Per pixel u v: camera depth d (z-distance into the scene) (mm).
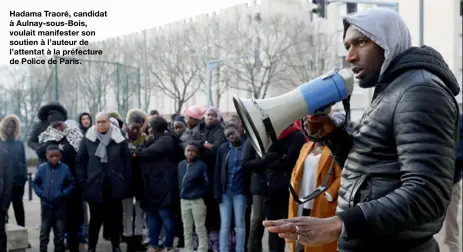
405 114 1901
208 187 6898
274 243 6355
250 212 7125
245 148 6395
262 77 34031
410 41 2160
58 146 7383
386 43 2062
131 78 19078
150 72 34094
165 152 7176
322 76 2184
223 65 35219
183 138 7840
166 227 7297
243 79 33312
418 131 1855
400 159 1898
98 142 7098
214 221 7145
